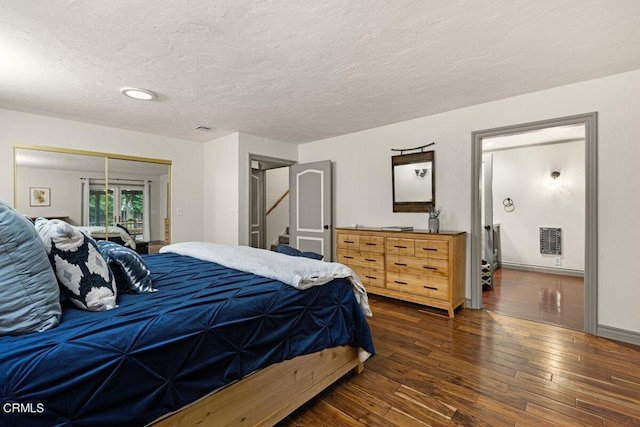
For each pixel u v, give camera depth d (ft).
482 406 5.58
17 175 10.80
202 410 3.96
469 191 11.12
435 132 11.89
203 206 16.15
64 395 2.86
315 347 5.36
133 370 3.29
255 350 4.51
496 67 7.84
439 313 10.59
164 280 5.70
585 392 6.00
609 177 8.48
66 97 9.50
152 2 5.22
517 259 18.15
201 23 5.83
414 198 12.56
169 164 14.87
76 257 4.17
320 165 15.35
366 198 14.25
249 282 5.51
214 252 7.75
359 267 12.67
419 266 10.91
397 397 5.87
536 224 17.53
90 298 4.14
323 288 5.84
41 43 6.46
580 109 8.87
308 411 5.48
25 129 10.93
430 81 8.69
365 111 11.34
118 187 13.24
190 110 10.94
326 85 8.89
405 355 7.54
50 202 11.51
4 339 3.20
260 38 6.38
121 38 6.31
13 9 5.32
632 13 5.59
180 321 3.87
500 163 18.66
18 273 3.38
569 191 16.57
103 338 3.30
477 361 7.23
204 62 7.39
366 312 6.74
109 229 12.96
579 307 11.21
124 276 4.99
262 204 19.60
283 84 8.76
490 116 10.53
